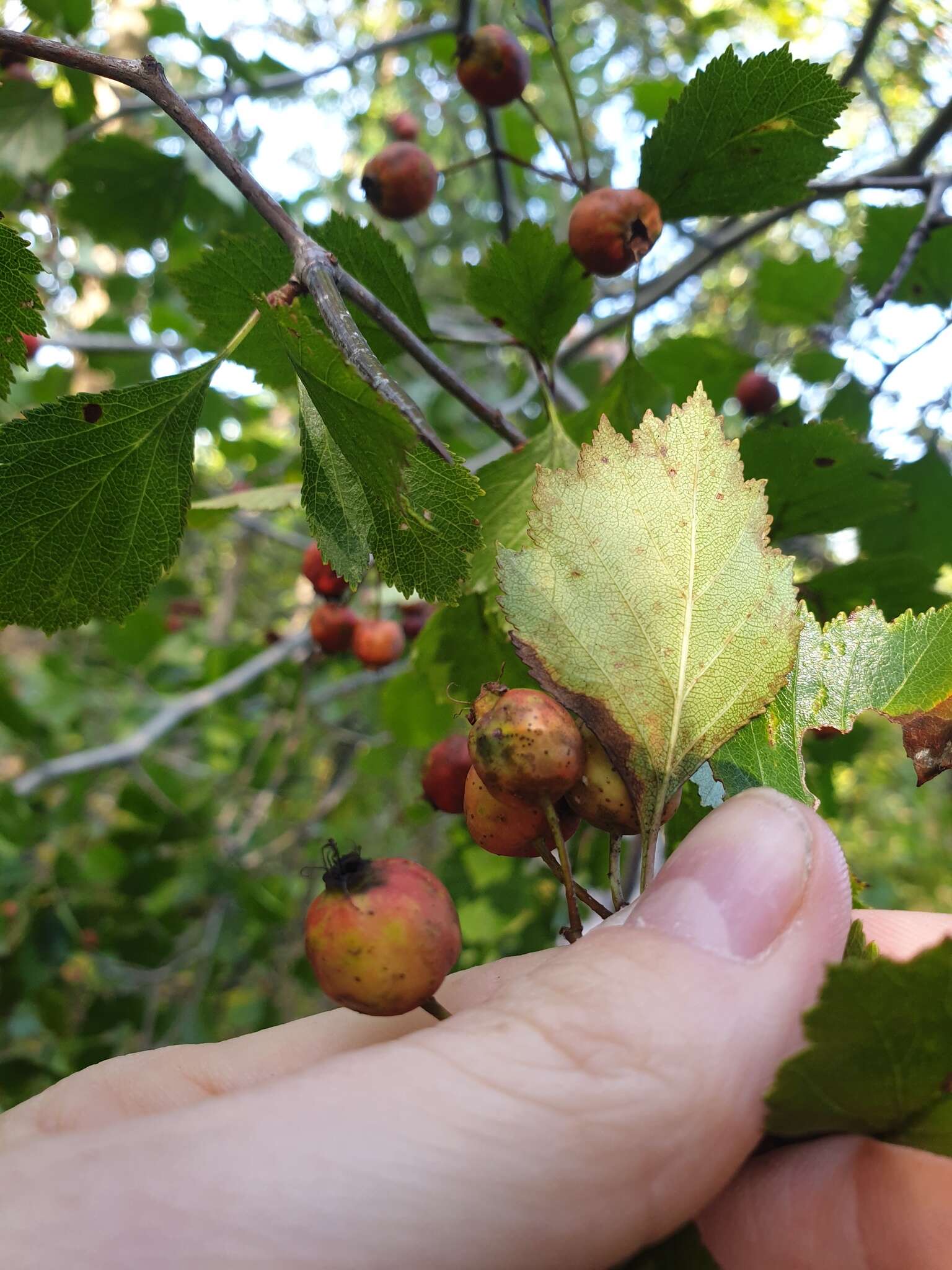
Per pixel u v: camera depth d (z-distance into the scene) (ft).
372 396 0.30
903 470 0.78
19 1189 0.28
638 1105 0.29
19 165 0.83
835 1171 0.34
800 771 0.37
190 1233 0.28
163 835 1.35
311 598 2.33
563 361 1.05
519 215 1.21
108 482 0.38
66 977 1.58
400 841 1.79
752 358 0.89
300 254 0.36
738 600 0.33
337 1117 0.29
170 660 1.88
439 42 1.21
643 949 0.31
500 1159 0.29
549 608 0.32
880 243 0.78
